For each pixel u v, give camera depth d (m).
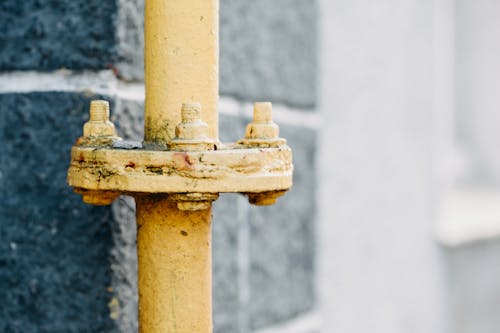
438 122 1.81
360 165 1.50
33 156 0.94
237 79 1.12
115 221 0.93
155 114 0.85
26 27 0.94
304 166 1.29
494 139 2.83
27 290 0.95
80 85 0.93
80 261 0.94
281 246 1.23
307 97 1.29
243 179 0.81
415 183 1.72
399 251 1.65
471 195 2.63
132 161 0.81
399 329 1.66
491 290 2.19
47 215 0.94
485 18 2.79
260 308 1.18
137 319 0.96
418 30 1.71
